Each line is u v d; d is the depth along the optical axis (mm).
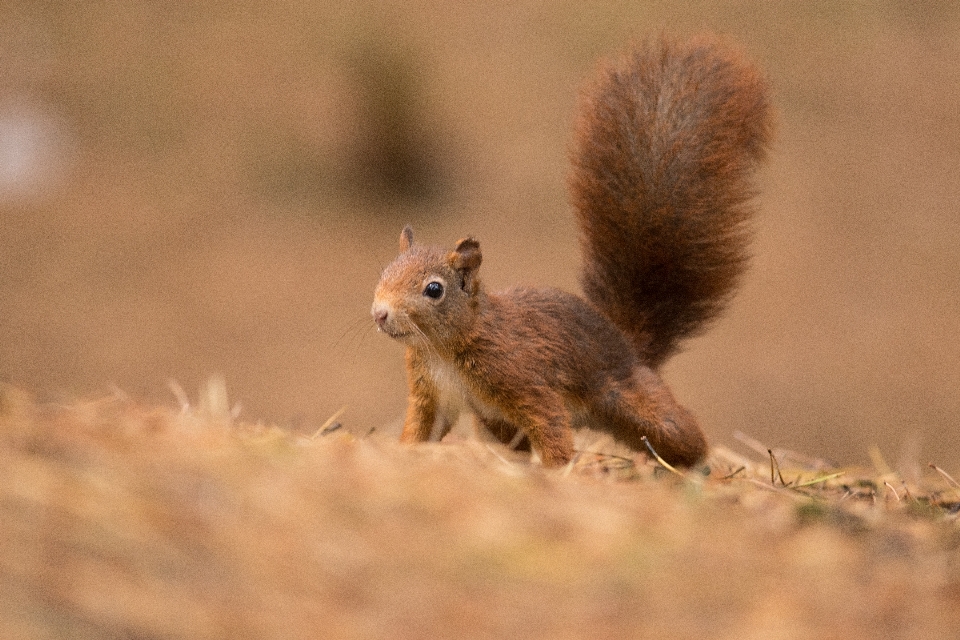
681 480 5930
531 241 20453
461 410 7316
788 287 19375
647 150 8078
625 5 26906
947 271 19812
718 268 8156
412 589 3648
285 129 23516
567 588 3775
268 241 20703
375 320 6891
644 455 6980
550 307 7348
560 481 5047
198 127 23734
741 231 8164
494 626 3498
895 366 17406
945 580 4113
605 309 8195
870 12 26891
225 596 3430
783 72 24844
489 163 22609
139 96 24578
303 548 3789
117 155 23031
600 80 8227
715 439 15516
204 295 19172
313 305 18922
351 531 3963
